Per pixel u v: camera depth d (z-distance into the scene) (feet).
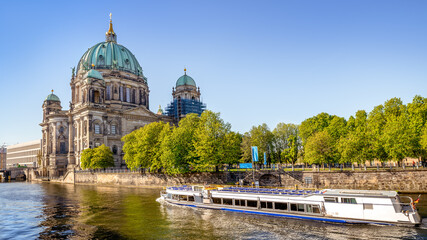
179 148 246.06
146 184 287.89
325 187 210.18
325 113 288.71
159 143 275.39
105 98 461.37
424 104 216.13
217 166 240.53
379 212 112.16
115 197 211.41
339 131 258.37
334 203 120.06
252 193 141.38
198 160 239.91
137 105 497.46
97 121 411.13
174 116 517.55
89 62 488.44
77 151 421.59
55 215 150.61
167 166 250.57
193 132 259.60
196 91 531.50
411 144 195.00
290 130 317.42
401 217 109.29
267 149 305.32
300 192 136.15
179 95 518.78
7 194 255.91
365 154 207.10
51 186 347.15
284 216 128.47
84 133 409.69
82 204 183.73
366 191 121.49
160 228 117.29
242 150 298.56
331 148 225.56
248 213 137.69
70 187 320.70
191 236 106.11
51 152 479.41
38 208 174.40
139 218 135.23
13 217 148.15
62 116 461.37
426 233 100.99
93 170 366.02
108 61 488.02
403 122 201.46
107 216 142.72
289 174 223.71
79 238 107.96
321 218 120.47
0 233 117.50
